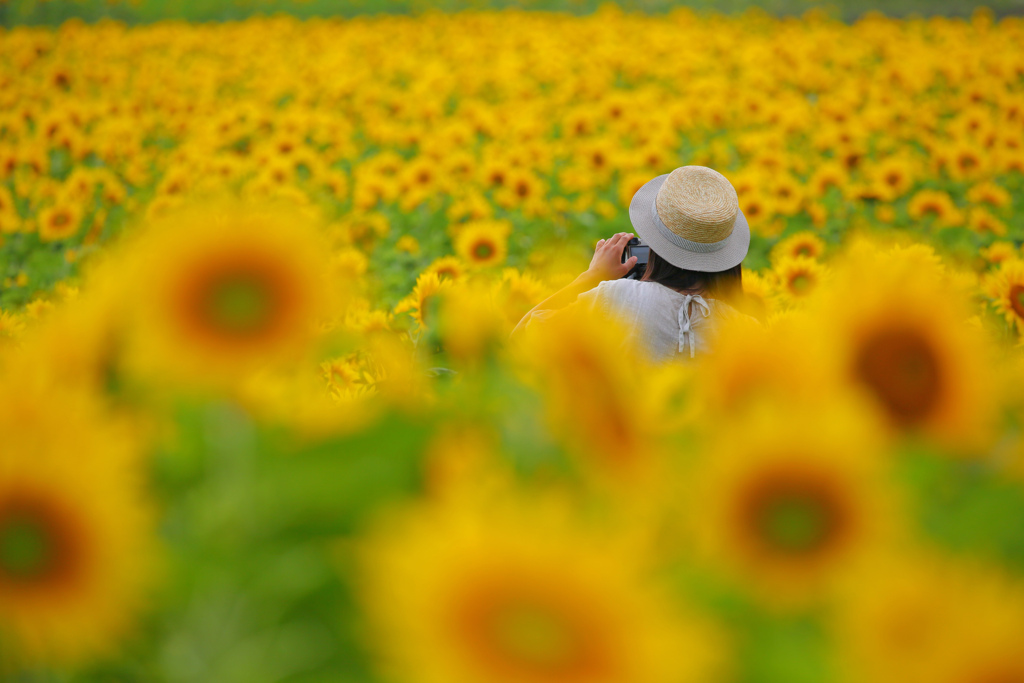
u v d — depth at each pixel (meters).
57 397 0.55
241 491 0.57
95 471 0.51
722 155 8.13
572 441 0.60
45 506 0.50
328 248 0.67
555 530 0.46
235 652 0.52
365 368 0.99
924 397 0.65
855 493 0.52
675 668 0.44
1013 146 7.98
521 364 0.66
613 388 0.61
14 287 5.92
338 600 0.53
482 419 0.63
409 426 0.60
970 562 0.49
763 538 0.52
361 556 0.50
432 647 0.45
